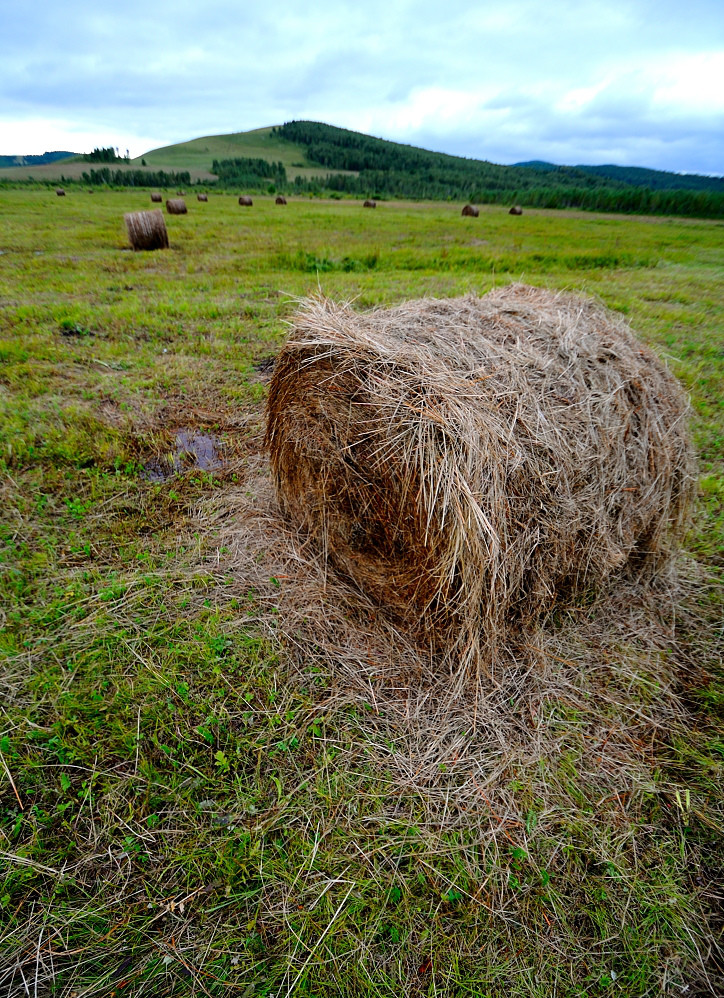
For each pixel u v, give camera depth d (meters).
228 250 12.79
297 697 2.24
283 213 26.62
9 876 1.64
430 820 1.86
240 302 7.57
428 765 2.03
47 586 2.73
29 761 1.94
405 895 1.65
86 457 3.76
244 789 1.91
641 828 1.86
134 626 2.51
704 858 1.80
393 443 2.21
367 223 21.83
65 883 1.64
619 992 1.49
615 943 1.59
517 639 2.42
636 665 2.47
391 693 2.31
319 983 1.46
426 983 1.48
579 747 2.12
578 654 2.51
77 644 2.41
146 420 4.35
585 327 2.74
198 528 3.22
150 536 3.15
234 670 2.34
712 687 2.38
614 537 2.51
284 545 3.09
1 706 2.12
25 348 5.55
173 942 1.53
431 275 10.03
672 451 2.65
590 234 21.47
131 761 1.98
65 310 6.78
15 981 1.45
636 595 2.84
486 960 1.54
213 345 5.87
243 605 2.69
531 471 2.14
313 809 1.87
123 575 2.82
